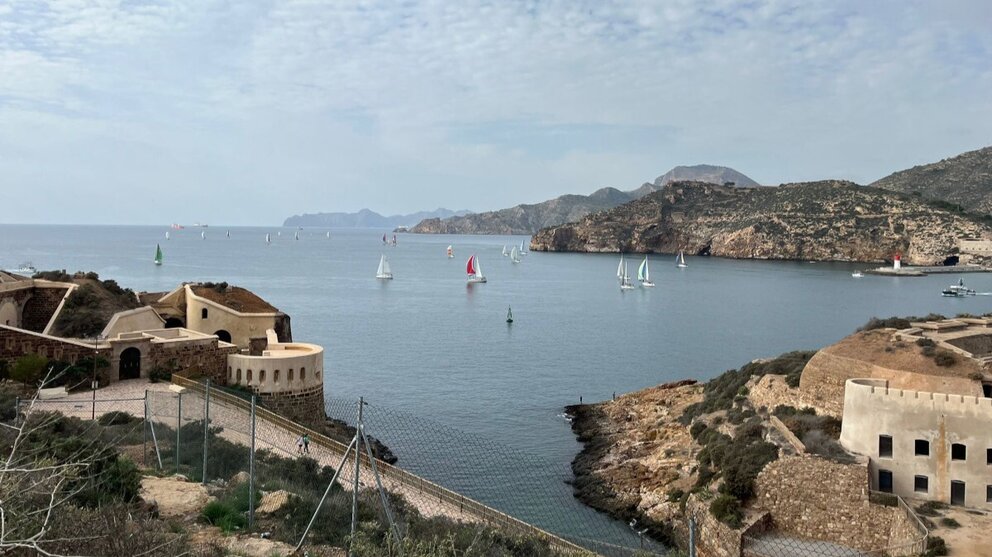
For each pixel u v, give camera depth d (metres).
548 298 196.88
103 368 53.44
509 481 50.88
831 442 42.62
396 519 25.48
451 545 19.98
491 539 23.95
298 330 132.88
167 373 55.94
